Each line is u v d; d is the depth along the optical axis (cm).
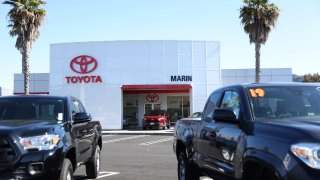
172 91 4041
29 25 3097
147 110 4172
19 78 4378
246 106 551
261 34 3180
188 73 3784
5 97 831
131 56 3781
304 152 402
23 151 617
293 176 402
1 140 612
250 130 509
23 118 774
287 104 559
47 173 625
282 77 4094
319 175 387
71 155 750
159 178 1016
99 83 3784
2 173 604
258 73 3225
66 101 822
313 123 459
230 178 559
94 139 973
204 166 679
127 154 1662
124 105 4194
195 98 3775
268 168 446
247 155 492
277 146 439
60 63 3828
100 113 3772
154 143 2314
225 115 554
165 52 3784
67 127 743
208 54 3809
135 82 3775
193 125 764
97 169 1024
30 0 3128
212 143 635
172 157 1527
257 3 3206
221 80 4012
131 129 3831
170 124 4128
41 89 4381
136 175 1070
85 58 3797
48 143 644
